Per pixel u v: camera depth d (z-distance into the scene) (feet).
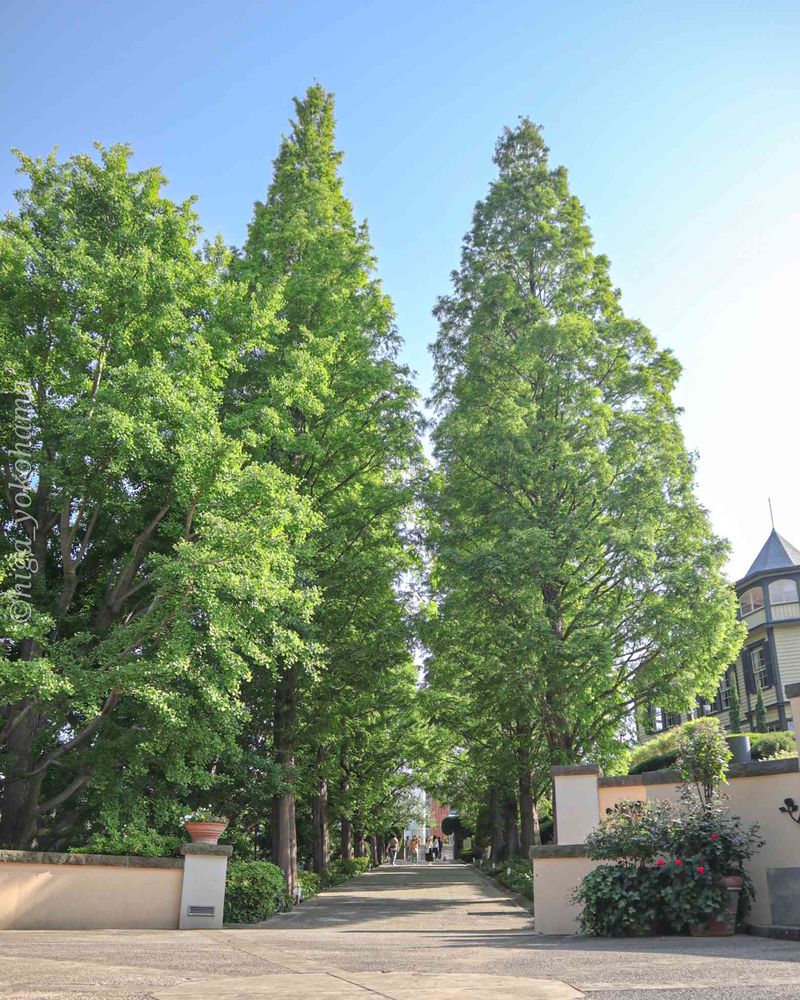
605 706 67.67
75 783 52.34
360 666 67.56
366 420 72.69
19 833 50.06
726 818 31.17
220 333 56.54
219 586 47.32
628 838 31.12
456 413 78.33
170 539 58.49
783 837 29.53
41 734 49.60
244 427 58.59
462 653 73.82
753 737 74.79
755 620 138.10
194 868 44.96
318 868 96.58
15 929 40.60
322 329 71.97
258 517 49.03
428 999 13.60
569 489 72.43
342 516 72.28
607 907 30.37
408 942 30.30
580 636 64.23
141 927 43.55
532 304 80.12
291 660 52.06
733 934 28.66
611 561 70.03
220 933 37.35
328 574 68.18
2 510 56.75
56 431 49.32
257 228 79.25
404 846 239.91
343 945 28.68
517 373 78.84
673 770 38.45
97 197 56.03
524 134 89.92
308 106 91.09
